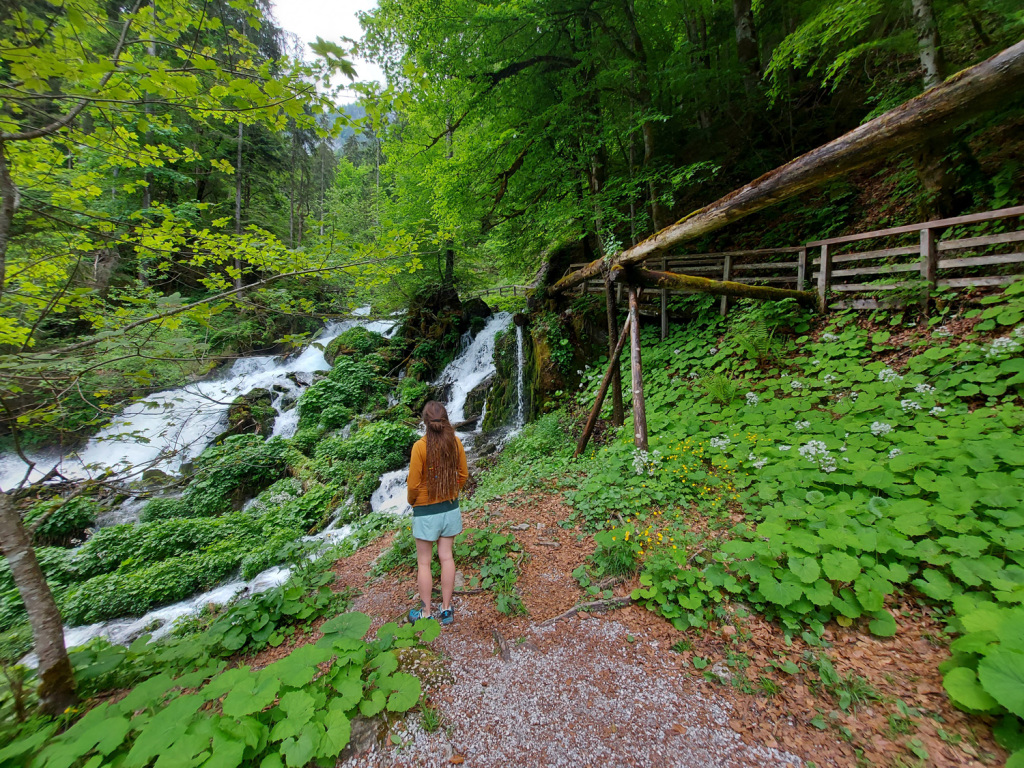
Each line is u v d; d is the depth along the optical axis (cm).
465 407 1165
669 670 232
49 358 245
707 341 728
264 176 1777
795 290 660
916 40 561
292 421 1224
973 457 330
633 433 587
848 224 725
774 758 180
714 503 387
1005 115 540
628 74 805
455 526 285
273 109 237
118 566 652
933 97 265
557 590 312
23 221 290
